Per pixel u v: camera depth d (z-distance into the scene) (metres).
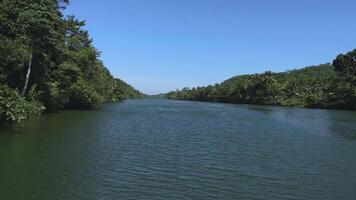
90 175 21.31
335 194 19.53
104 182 20.03
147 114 74.25
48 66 60.25
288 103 151.12
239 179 21.73
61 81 66.38
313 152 31.31
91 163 24.16
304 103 143.38
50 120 49.00
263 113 89.50
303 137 41.28
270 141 37.31
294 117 75.88
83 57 76.50
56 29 53.88
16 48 40.62
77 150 28.22
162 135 39.56
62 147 29.14
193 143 34.41
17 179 20.02
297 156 29.31
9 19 41.25
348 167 25.75
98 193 18.20
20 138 32.47
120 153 27.81
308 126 55.19
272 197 18.69
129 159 25.86
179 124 53.41
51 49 53.84
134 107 106.19
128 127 45.84
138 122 53.84
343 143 36.91
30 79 54.59
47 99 59.59
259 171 23.84
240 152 30.31
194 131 44.66
